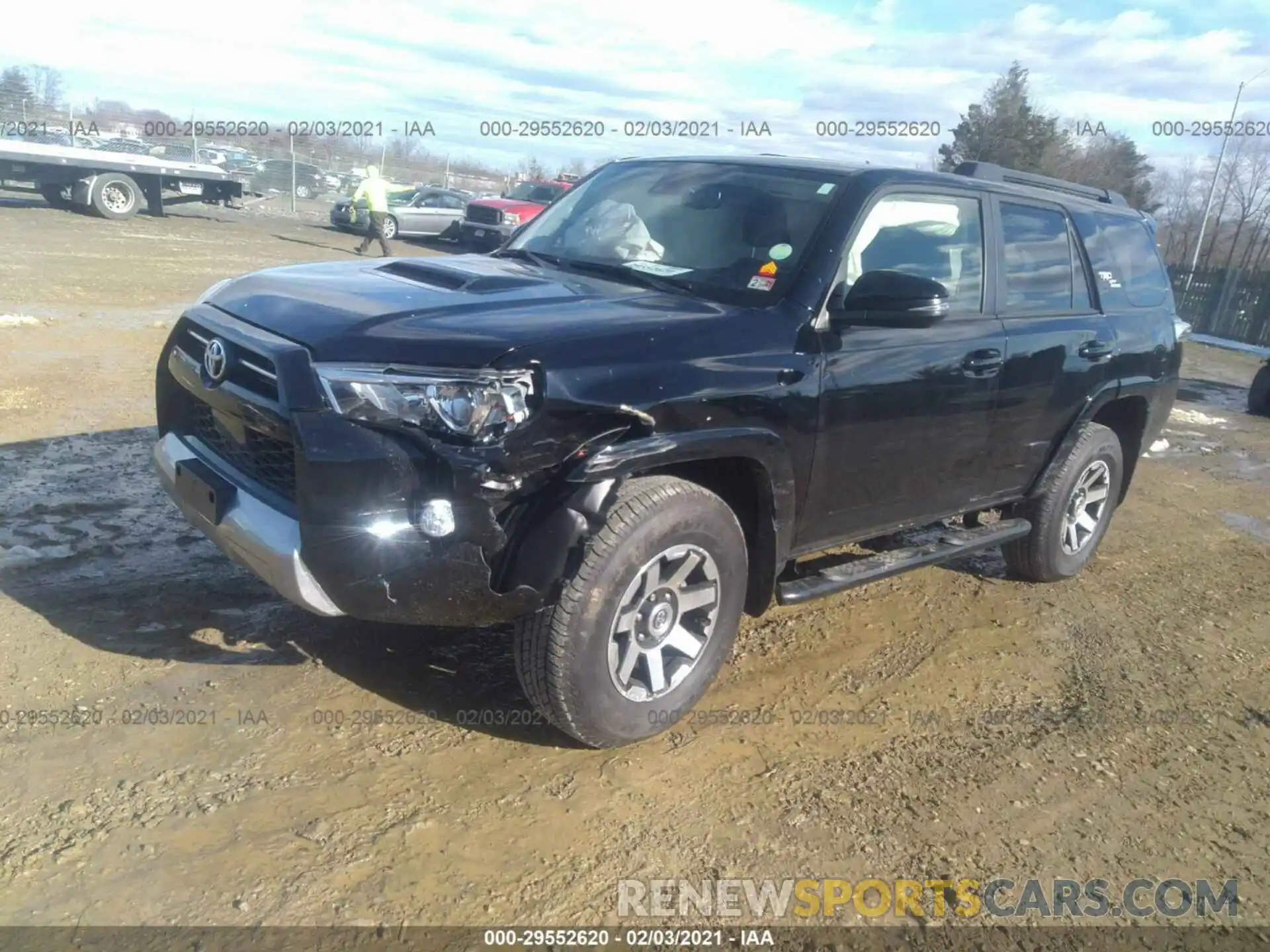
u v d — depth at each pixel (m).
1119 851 3.12
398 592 2.86
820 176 4.00
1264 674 4.46
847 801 3.24
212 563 4.50
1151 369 5.27
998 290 4.41
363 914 2.58
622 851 2.91
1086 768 3.56
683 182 4.27
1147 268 5.52
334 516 2.81
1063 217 4.91
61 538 4.60
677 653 3.42
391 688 3.64
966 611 4.88
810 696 3.91
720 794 3.21
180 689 3.50
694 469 3.42
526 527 2.92
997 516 5.34
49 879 2.59
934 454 4.12
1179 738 3.83
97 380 7.55
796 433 3.46
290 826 2.87
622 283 3.80
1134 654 4.55
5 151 19.66
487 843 2.88
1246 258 40.50
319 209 32.38
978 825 3.18
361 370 2.82
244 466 3.26
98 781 2.99
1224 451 9.36
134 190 21.58
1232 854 3.16
